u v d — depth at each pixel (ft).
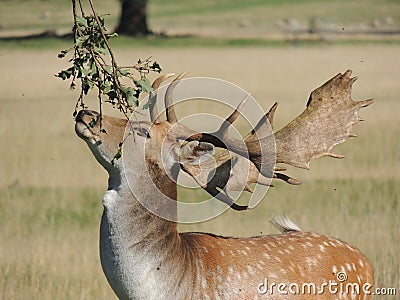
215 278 36.32
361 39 268.82
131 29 280.31
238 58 213.87
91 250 59.72
